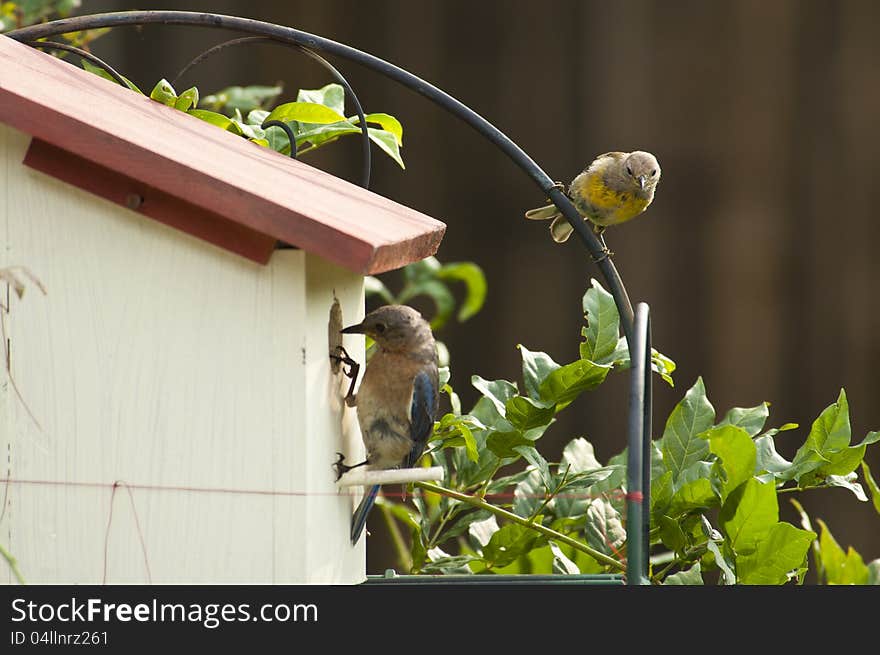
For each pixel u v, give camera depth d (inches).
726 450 322.3
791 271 675.4
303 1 682.8
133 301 282.5
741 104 677.9
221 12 673.0
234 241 275.4
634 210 468.8
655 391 679.1
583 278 682.2
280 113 368.8
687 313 679.1
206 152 293.0
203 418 280.7
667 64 681.6
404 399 316.8
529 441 346.6
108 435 284.0
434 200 687.1
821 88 674.2
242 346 278.8
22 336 286.0
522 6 688.4
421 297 669.9
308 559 279.3
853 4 671.1
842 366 672.4
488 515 377.1
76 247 284.0
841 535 671.8
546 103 686.5
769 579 315.3
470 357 684.1
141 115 308.5
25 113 270.1
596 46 684.7
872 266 669.9
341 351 318.3
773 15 675.4
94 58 348.8
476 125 339.6
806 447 345.7
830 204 674.2
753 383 674.8
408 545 647.8
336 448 305.9
